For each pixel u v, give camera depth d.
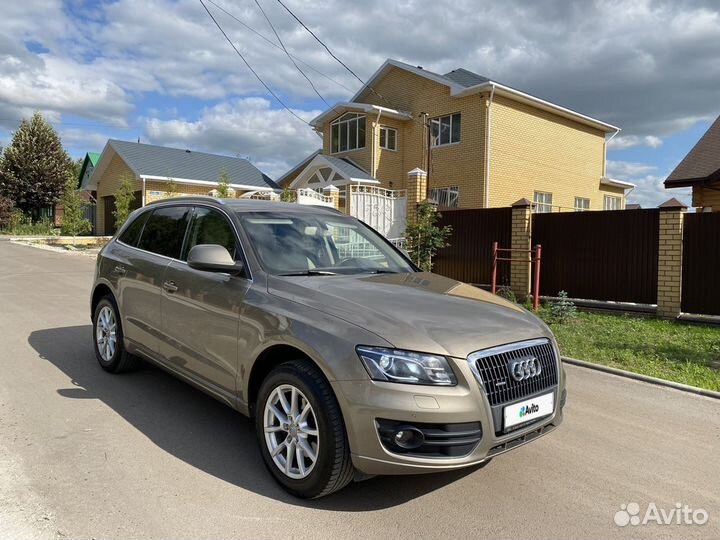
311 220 4.54
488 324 3.19
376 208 14.59
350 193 14.15
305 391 3.01
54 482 3.13
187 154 31.53
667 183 14.62
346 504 3.06
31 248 23.56
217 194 22.36
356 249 4.55
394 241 13.76
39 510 2.84
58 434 3.81
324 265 4.09
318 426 2.95
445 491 3.26
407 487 3.29
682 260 9.14
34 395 4.58
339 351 2.92
